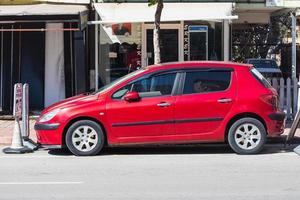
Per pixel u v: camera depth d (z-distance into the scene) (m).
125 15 18.34
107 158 12.43
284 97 17.48
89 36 19.53
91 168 11.16
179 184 9.50
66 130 12.67
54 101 19.69
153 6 18.61
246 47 26.48
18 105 13.55
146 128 12.58
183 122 12.59
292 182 9.62
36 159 12.38
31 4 18.98
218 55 19.89
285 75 25.09
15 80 19.58
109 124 12.58
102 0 19.08
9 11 17.25
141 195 8.67
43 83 19.62
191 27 19.80
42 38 19.53
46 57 19.59
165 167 11.20
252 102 12.68
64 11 17.14
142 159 12.27
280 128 12.97
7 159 12.39
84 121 12.62
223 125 12.65
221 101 12.63
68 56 19.56
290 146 14.09
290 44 25.34
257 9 20.75
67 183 9.66
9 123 17.91
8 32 19.45
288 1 19.72
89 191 9.00
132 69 19.78
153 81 12.73
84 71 19.59
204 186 9.32
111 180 9.90
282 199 8.38
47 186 9.42
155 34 16.20
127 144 12.64
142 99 12.62
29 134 15.47
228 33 19.75
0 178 10.15
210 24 19.80
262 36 26.50
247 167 11.14
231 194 8.70
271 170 10.80
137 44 19.78
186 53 19.84
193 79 12.74
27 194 8.81
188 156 12.66
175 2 19.00
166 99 12.59
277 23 26.23
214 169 10.94
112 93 12.70
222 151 13.40
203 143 13.17
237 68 12.88
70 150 12.68
